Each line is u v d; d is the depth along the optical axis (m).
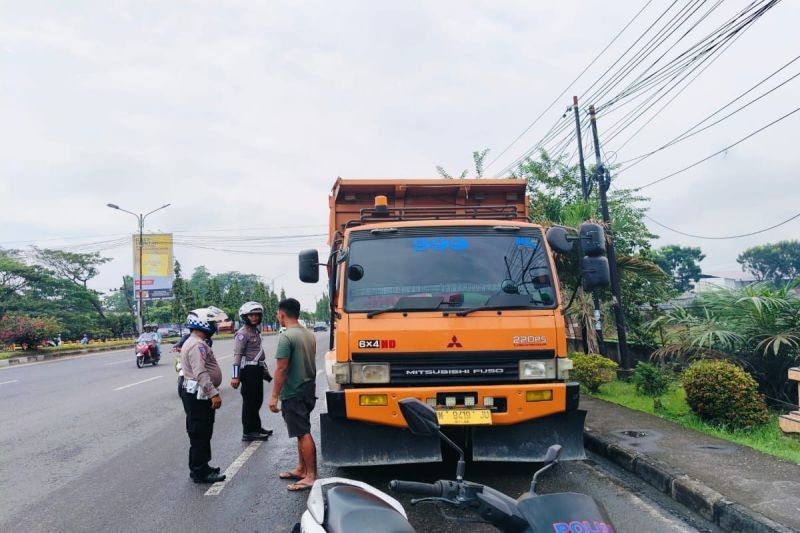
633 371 12.77
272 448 8.13
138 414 11.23
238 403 12.47
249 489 6.25
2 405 13.11
